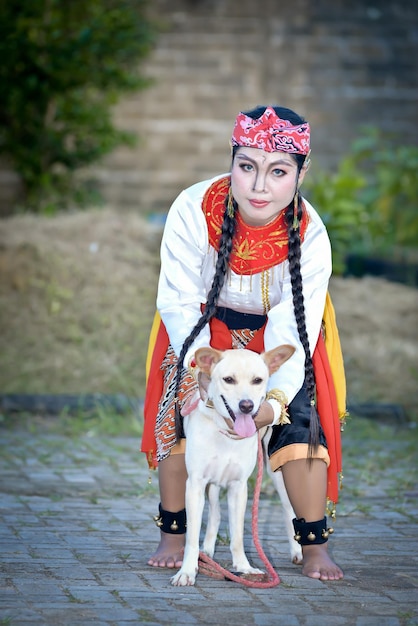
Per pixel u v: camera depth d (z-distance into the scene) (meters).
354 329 11.06
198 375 4.22
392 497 6.41
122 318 10.57
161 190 19.08
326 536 4.60
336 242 12.89
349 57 19.53
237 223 4.50
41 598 4.13
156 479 6.78
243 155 4.34
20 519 5.59
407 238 15.47
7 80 13.33
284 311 4.52
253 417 4.08
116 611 3.97
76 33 13.63
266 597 4.23
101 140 14.52
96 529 5.41
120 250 11.50
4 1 13.04
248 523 5.72
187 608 4.05
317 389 4.61
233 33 19.31
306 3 19.48
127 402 9.14
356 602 4.20
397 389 9.91
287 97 19.42
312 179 15.05
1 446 7.71
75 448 7.77
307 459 4.52
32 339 10.22
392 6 19.67
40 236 11.52
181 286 4.57
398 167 15.98
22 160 14.13
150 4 19.11
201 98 19.22
